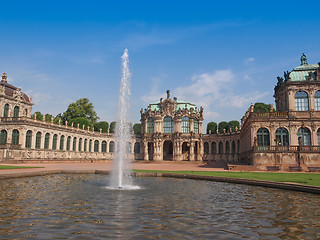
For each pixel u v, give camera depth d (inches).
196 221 604.4
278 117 2377.0
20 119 2970.0
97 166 2591.0
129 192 997.2
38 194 912.9
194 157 4318.4
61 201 803.4
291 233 525.7
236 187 1168.8
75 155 3762.3
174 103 4443.9
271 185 1167.6
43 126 3186.5
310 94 2449.6
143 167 2588.6
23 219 599.5
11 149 2758.4
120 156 1456.7
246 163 2704.2
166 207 743.7
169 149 4726.9
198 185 1227.9
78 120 4242.1
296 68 2640.3
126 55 1632.6
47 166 2268.7
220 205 777.6
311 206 767.7
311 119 2324.1
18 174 1409.9
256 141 2326.5
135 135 4480.8
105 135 4350.4
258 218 634.2
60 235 497.7
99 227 550.3
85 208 716.0
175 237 497.4
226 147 4148.6
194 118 4362.7
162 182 1341.0
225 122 4756.4
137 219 614.5
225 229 548.1
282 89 2669.8
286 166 2143.2
